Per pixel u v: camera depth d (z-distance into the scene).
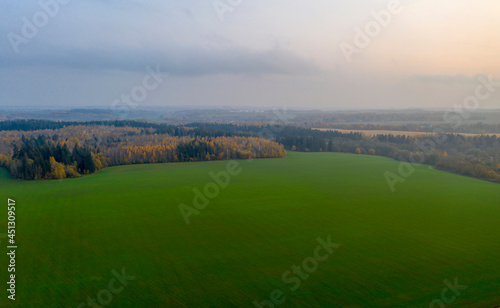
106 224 55.81
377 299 32.12
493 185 88.56
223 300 31.97
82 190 81.38
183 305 31.14
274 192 80.62
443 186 87.69
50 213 61.97
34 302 31.45
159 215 61.22
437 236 50.44
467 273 37.88
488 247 46.00
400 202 71.44
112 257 42.25
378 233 51.91
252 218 59.56
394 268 39.16
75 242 47.56
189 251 44.41
